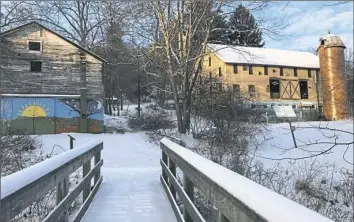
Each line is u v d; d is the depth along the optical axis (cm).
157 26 2430
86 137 2511
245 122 1872
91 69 2948
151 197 698
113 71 4556
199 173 344
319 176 1337
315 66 4406
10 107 2689
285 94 4247
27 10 2320
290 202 171
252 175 1168
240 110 1936
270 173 1196
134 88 5247
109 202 660
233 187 226
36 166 326
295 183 1209
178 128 2262
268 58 4284
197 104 2147
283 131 2319
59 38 2888
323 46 3678
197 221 364
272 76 4203
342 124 2727
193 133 2083
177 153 520
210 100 2019
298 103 4269
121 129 3003
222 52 4059
